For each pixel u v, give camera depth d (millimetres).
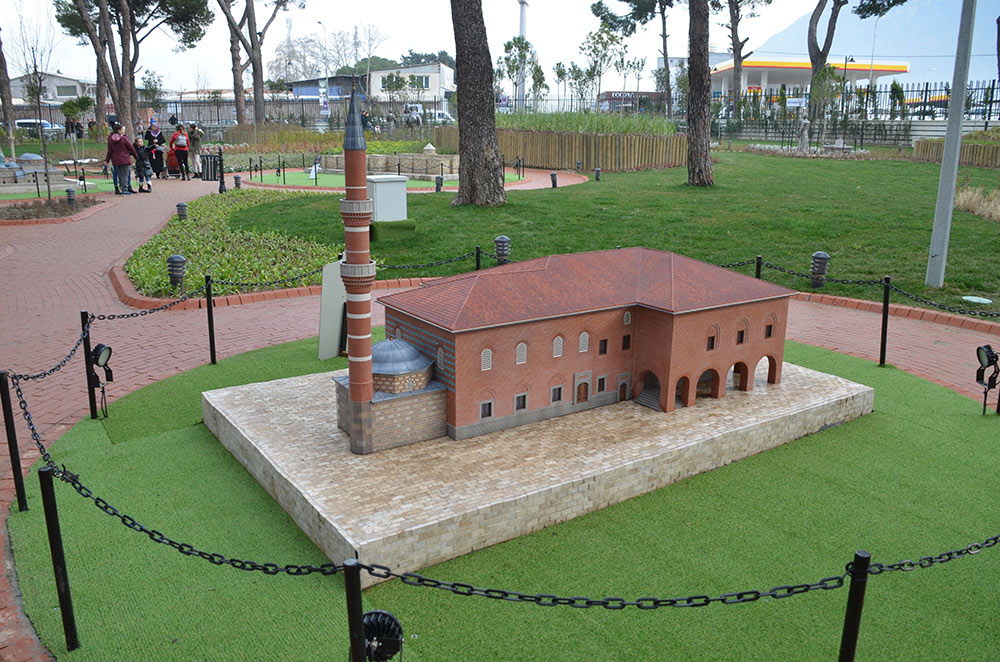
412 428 5695
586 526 5113
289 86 68688
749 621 4152
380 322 10633
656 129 31922
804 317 11195
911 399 7625
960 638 4027
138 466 6031
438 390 5734
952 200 11688
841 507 5406
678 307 6184
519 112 35281
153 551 4812
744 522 5188
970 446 6465
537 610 4242
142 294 11789
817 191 21828
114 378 8266
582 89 44594
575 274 6500
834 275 13031
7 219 18594
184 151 28516
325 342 8734
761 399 6793
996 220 16594
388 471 5250
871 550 4867
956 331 10375
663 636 4031
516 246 14773
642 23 54312
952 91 11406
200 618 4176
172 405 7387
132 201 22500
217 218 17547
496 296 5898
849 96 41094
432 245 14883
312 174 27938
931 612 4246
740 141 43469
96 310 11273
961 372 8648
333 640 3988
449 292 6016
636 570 4617
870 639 4016
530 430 5988
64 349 9352
